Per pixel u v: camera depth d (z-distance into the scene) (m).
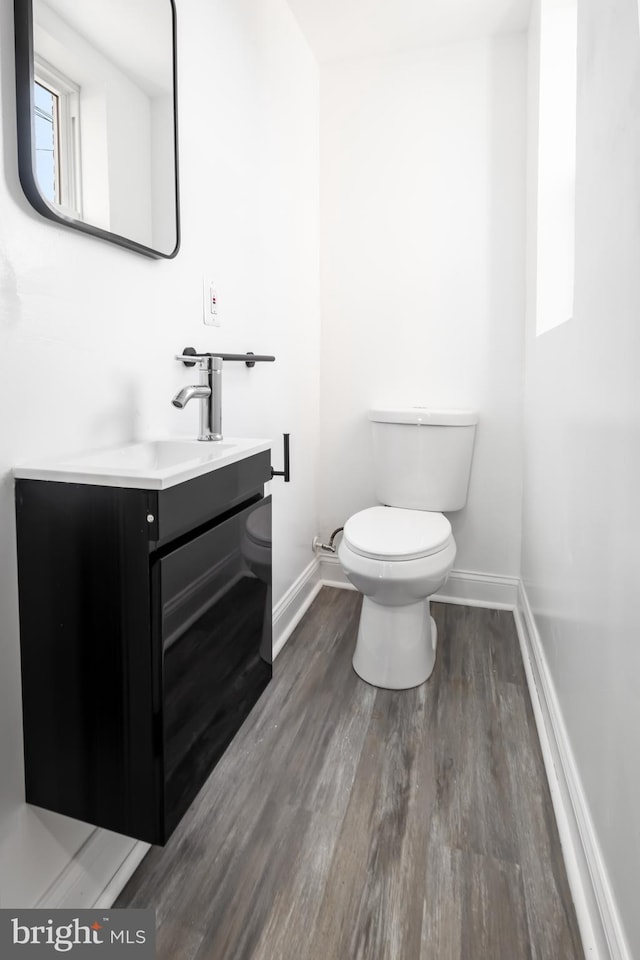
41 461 0.91
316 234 2.36
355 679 1.78
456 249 2.24
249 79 1.67
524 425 2.20
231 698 1.10
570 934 0.98
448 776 1.35
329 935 0.97
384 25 2.05
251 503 1.20
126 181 1.07
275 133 1.88
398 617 1.72
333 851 1.14
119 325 1.09
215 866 1.11
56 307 0.93
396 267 2.32
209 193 1.45
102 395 1.05
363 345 2.40
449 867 1.10
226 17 1.51
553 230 1.85
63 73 0.90
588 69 1.17
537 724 1.55
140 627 0.83
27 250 0.86
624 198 0.90
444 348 2.29
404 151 2.26
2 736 0.86
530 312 2.05
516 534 2.30
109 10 1.01
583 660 1.14
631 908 0.79
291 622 2.14
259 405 1.82
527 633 1.95
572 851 1.09
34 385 0.89
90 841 1.01
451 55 2.17
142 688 0.84
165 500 0.82
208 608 0.99
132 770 0.86
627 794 0.82
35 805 0.91
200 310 1.42
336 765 1.39
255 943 0.96
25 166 0.83
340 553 1.77
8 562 0.86
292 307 2.09
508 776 1.35
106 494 0.82
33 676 0.89
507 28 2.07
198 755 0.97
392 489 2.24
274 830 1.19
